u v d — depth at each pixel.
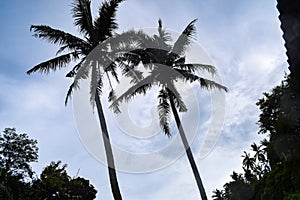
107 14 16.84
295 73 3.09
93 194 41.44
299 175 14.52
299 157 13.30
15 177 30.16
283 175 18.42
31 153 33.50
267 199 19.98
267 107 23.61
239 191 41.97
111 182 12.88
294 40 3.02
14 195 28.38
